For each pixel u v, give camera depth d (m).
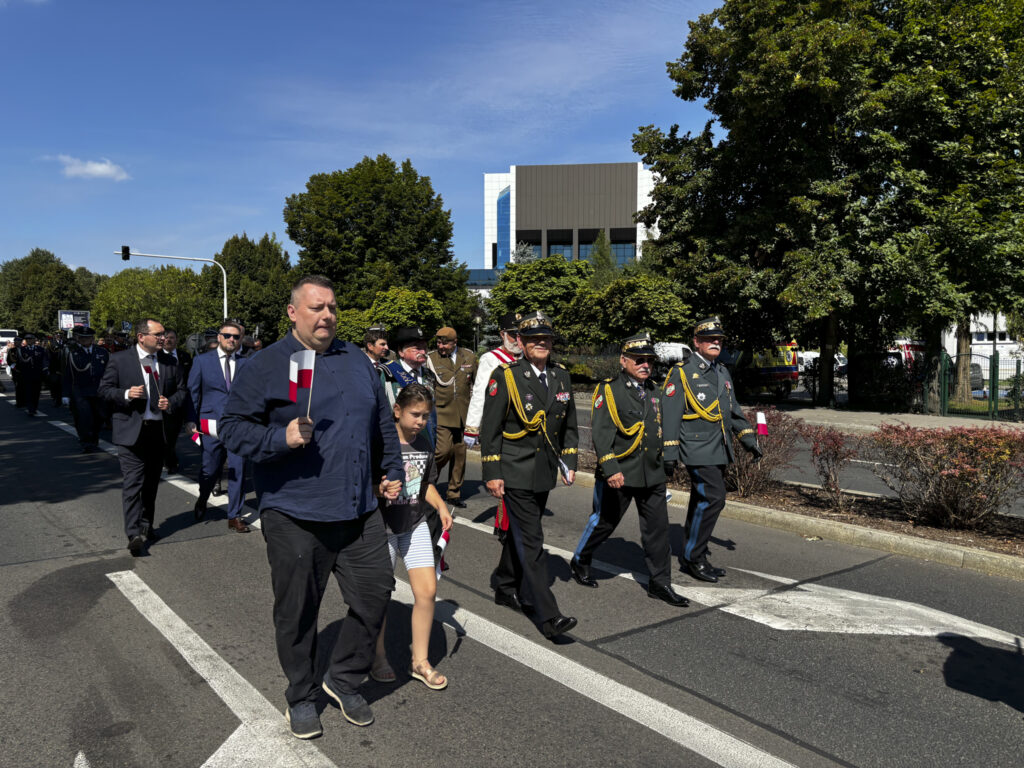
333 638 4.22
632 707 3.43
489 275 85.31
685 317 24.44
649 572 5.04
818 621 4.55
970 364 21.53
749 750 3.07
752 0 20.14
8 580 5.28
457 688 3.61
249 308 58.88
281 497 2.99
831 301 19.92
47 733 3.16
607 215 85.06
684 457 5.32
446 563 5.76
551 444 4.36
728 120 21.95
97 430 12.05
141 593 5.00
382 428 3.25
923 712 3.42
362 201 41.00
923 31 20.62
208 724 3.24
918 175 19.84
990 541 6.04
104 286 71.25
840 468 7.17
